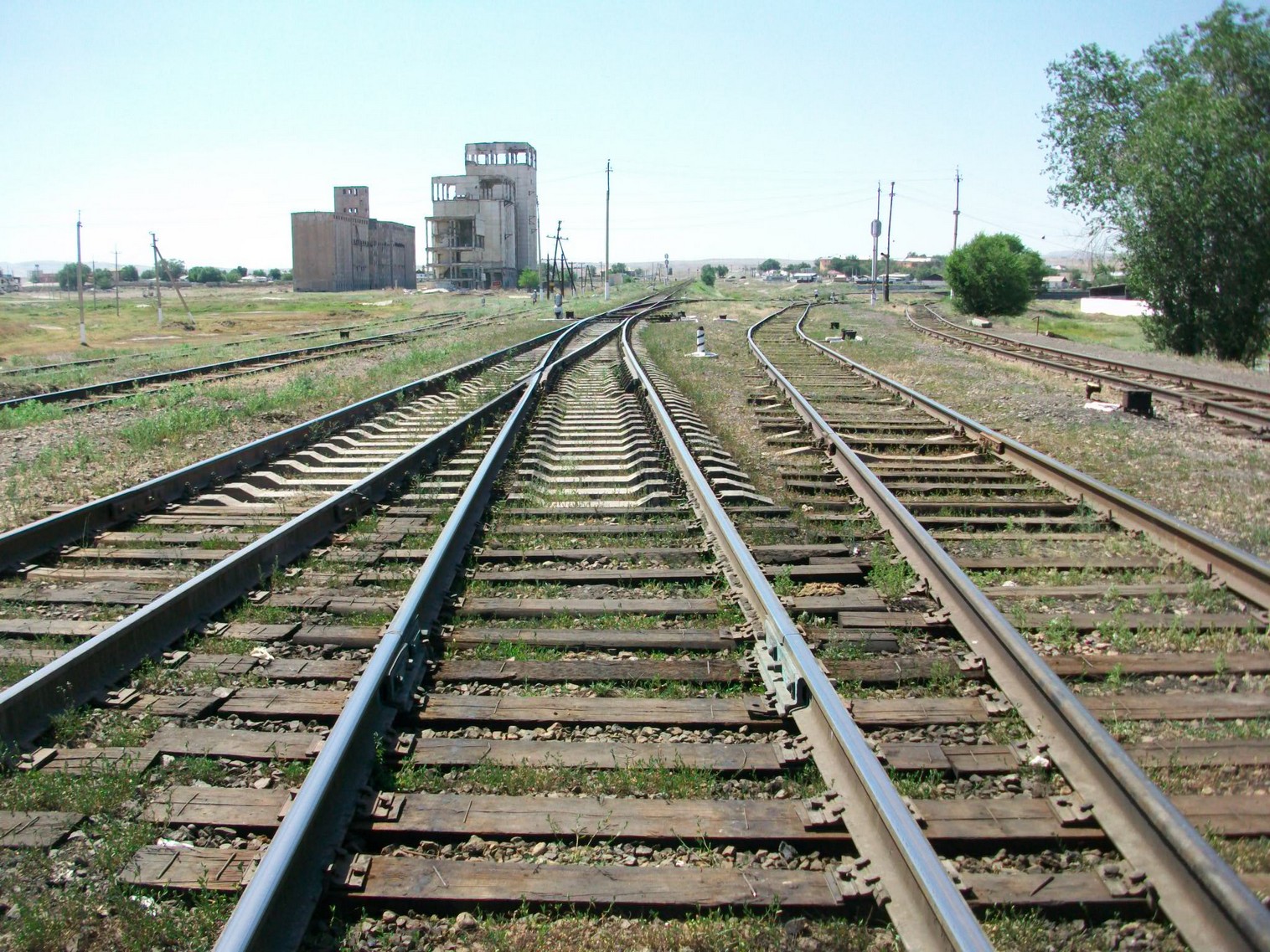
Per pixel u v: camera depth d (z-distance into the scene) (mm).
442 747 4273
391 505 8852
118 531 7938
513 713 4629
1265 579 6148
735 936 3117
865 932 3141
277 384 18562
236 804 3844
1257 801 3857
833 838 3584
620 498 9008
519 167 136750
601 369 21406
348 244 123812
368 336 34562
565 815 3736
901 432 12711
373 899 3260
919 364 22781
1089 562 7062
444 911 3268
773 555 7066
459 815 3729
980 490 9352
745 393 16797
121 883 3338
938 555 6219
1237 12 31359
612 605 6082
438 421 13664
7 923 3170
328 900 3275
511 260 131125
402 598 6297
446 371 18766
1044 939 3131
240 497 9203
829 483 9492
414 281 150500
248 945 2684
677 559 7062
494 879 3354
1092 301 74562
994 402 15930
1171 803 3406
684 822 3689
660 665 5172
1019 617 5922
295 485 9727
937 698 4820
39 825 3699
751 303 66188
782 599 6203
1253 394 17375
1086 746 3973
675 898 3264
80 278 37344
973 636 5445
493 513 8336
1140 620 5840
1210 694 4891
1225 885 2955
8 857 3529
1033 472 9953
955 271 60406
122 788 3941
